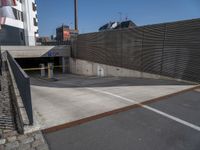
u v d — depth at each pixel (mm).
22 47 24906
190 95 7629
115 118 5430
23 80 5312
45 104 7086
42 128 4879
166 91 8344
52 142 4242
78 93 8852
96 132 4641
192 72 10281
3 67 16344
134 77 14484
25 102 5488
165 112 5797
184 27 10500
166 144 4066
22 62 30719
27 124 5027
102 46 18953
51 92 9617
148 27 12906
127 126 4918
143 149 3908
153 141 4191
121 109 6117
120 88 9586
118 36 16312
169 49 11492
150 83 10695
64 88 10891
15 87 8656
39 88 11539
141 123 5074
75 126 4980
